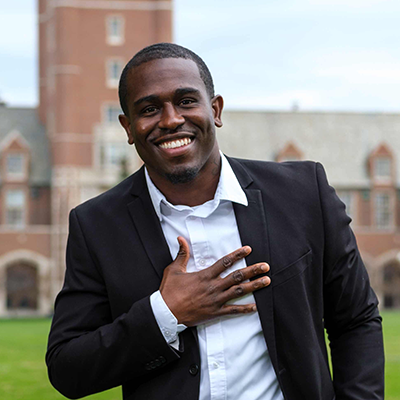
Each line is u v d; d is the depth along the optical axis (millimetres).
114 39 40656
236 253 2154
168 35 40688
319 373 2232
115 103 40531
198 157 2248
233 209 2326
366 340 2312
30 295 40656
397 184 44312
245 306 2164
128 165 40375
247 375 2197
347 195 44344
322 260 2311
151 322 2123
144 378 2236
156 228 2309
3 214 40844
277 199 2338
